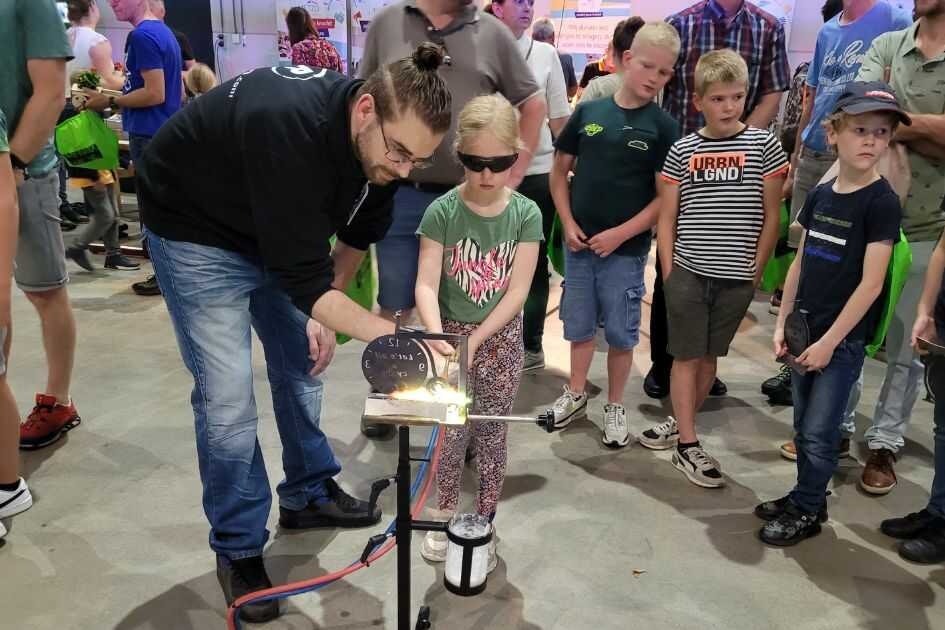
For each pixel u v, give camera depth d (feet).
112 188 14.35
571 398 9.16
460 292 6.30
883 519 7.40
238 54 22.18
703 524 7.23
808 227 6.74
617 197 8.17
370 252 6.83
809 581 6.44
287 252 4.71
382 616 5.87
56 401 8.30
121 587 6.10
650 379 10.09
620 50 9.36
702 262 7.57
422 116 4.29
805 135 10.00
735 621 5.93
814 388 6.70
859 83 6.34
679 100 11.00
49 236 7.70
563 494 7.65
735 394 10.19
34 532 6.75
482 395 6.31
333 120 4.58
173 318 5.57
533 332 10.61
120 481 7.59
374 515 7.03
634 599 6.14
